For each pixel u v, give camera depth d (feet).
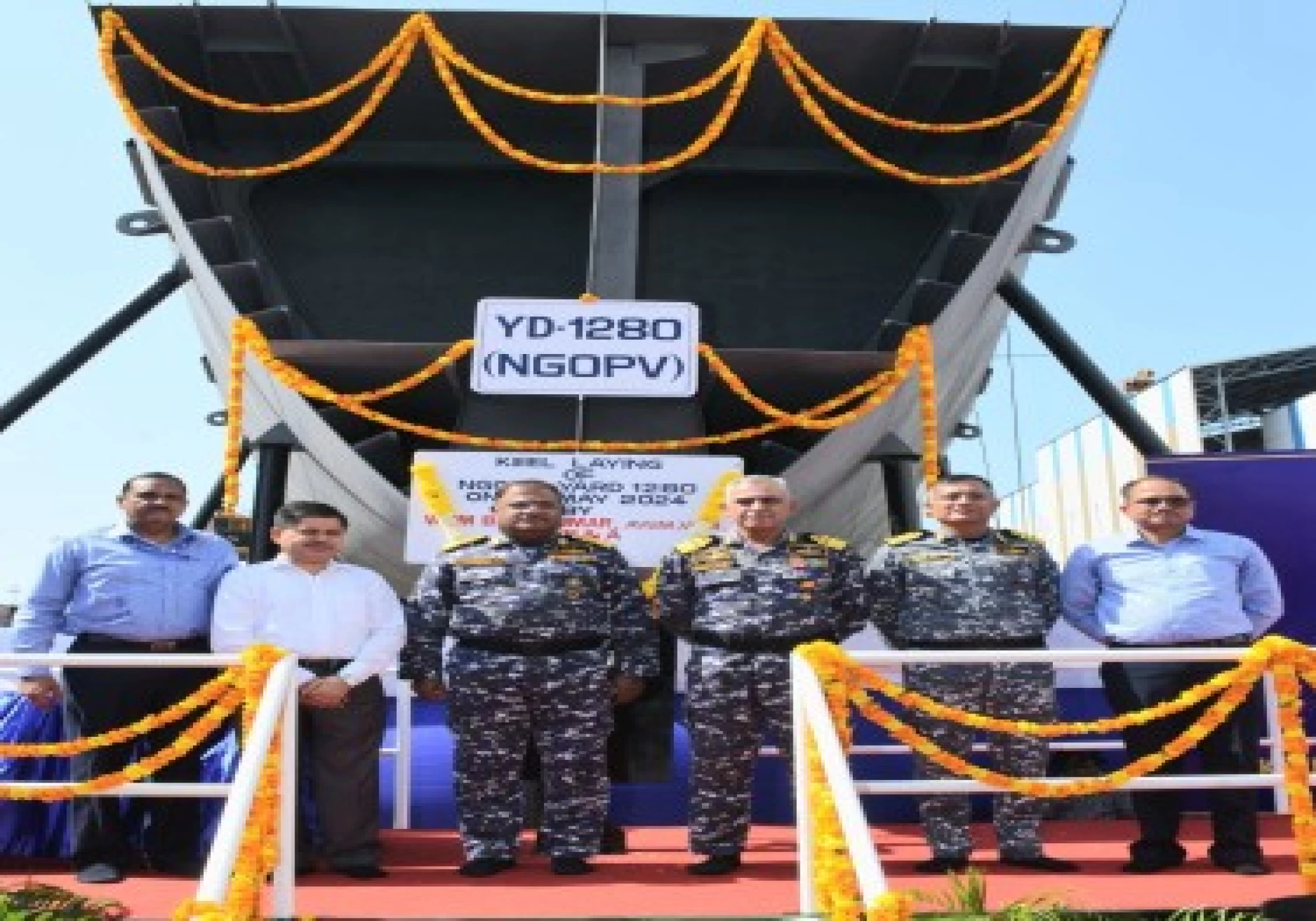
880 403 26.48
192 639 16.37
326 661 16.10
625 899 14.19
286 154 32.53
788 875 15.81
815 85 31.32
